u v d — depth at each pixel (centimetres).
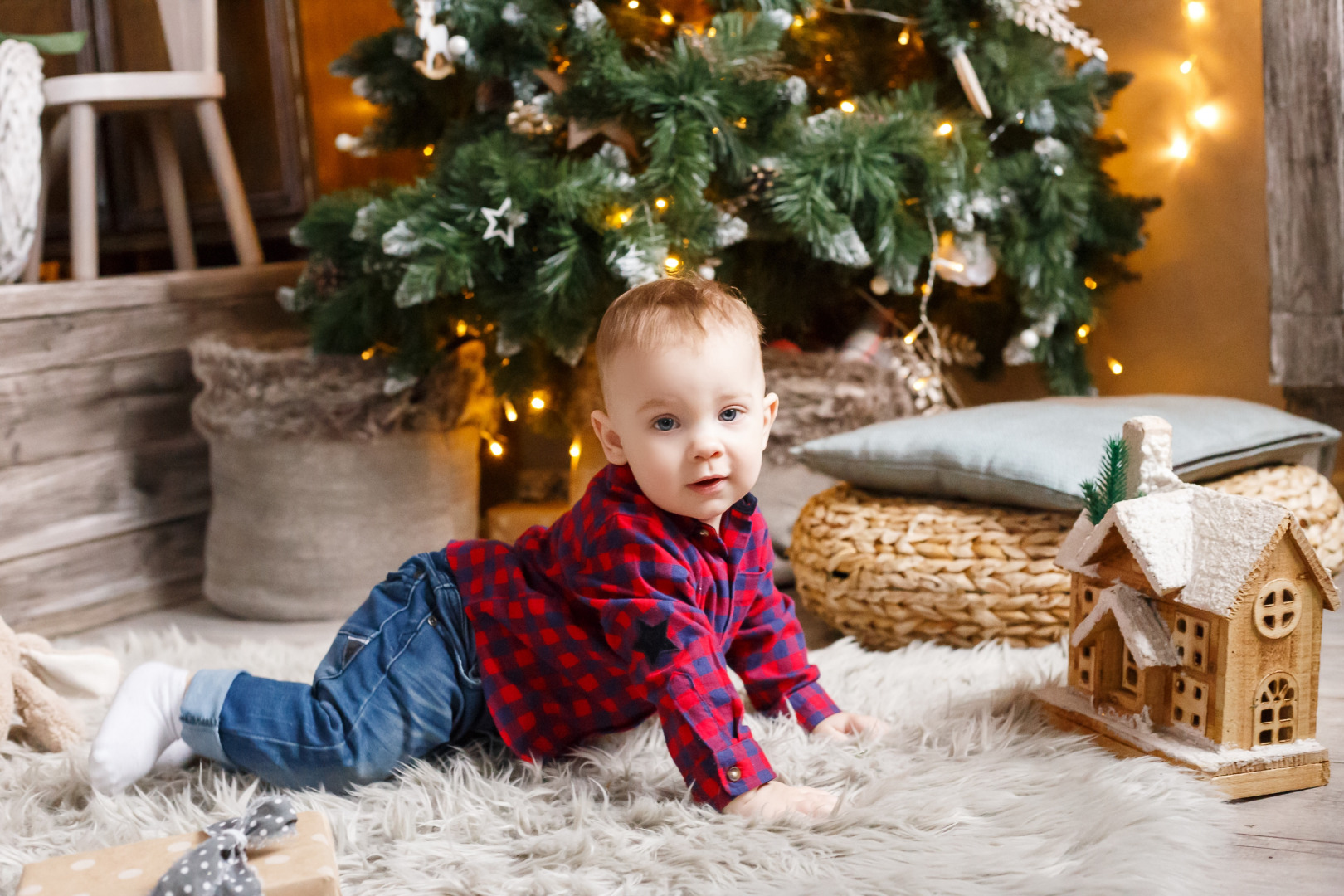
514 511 233
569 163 180
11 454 197
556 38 187
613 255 169
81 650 149
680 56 173
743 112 177
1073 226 202
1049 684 131
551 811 108
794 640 129
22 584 199
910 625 158
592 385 202
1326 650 152
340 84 263
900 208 186
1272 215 203
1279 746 111
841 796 104
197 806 114
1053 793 107
